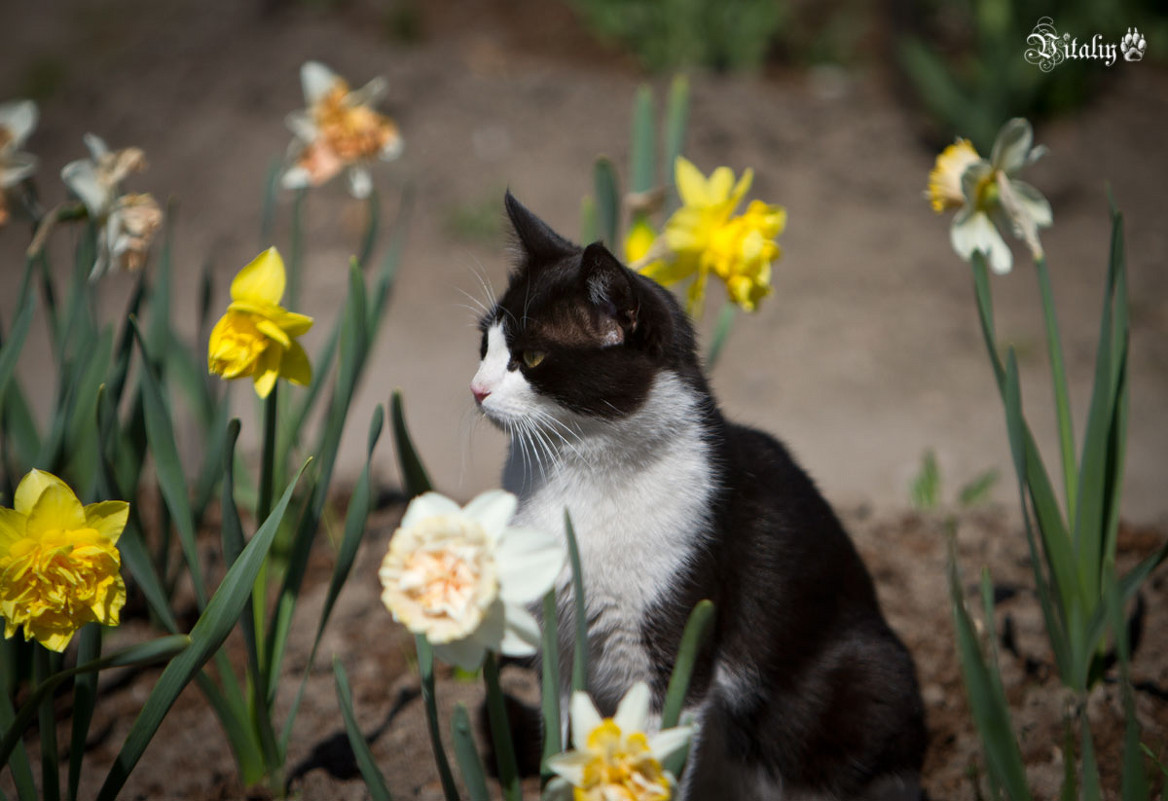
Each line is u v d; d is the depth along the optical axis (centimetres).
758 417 507
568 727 240
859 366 550
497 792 261
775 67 842
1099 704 270
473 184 697
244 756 251
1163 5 813
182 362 336
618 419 229
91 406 266
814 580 248
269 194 312
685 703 224
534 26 884
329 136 299
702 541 230
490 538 154
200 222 691
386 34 861
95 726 285
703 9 821
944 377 539
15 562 166
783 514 250
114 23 966
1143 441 468
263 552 186
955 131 717
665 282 263
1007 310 595
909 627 318
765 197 689
